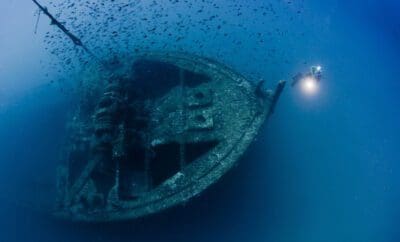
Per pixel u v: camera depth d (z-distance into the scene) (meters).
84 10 13.87
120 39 11.72
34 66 11.70
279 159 7.37
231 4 11.45
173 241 6.60
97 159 6.07
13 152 8.53
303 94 8.20
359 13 9.73
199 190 5.55
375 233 6.40
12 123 9.51
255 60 9.46
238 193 6.91
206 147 6.43
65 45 12.32
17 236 7.06
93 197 5.93
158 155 6.63
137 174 6.41
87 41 12.04
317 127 7.70
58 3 14.80
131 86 6.95
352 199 6.80
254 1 11.32
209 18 11.37
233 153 5.83
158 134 6.50
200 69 7.32
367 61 8.73
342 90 8.20
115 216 5.64
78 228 6.49
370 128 7.58
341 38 9.43
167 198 5.62
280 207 6.87
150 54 7.89
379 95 8.06
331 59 8.98
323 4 10.26
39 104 9.99
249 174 7.12
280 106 8.05
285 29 10.16
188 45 10.66
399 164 7.06
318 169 7.20
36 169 7.94
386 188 6.82
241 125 6.16
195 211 6.26
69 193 6.25
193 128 6.37
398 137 7.39
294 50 9.49
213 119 6.42
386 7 9.59
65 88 10.31
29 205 6.45
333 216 6.69
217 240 6.62
